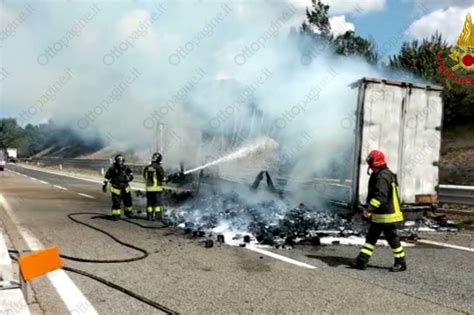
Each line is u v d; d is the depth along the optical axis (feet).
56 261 15.75
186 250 24.43
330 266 21.38
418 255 24.30
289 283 18.37
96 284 17.84
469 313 15.21
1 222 33.35
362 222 29.12
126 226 32.42
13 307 14.64
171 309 15.10
